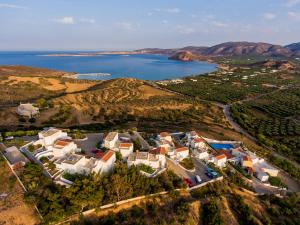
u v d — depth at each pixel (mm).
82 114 145125
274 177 83688
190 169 74875
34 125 116688
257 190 75625
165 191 59438
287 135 134500
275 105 197250
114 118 146250
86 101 181125
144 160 66438
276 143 120375
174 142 91125
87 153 71562
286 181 85500
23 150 68375
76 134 82812
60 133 75688
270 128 144750
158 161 67562
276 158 98625
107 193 53469
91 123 133250
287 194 74500
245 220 57906
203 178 71625
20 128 108312
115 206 52594
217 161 81562
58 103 164500
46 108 142625
